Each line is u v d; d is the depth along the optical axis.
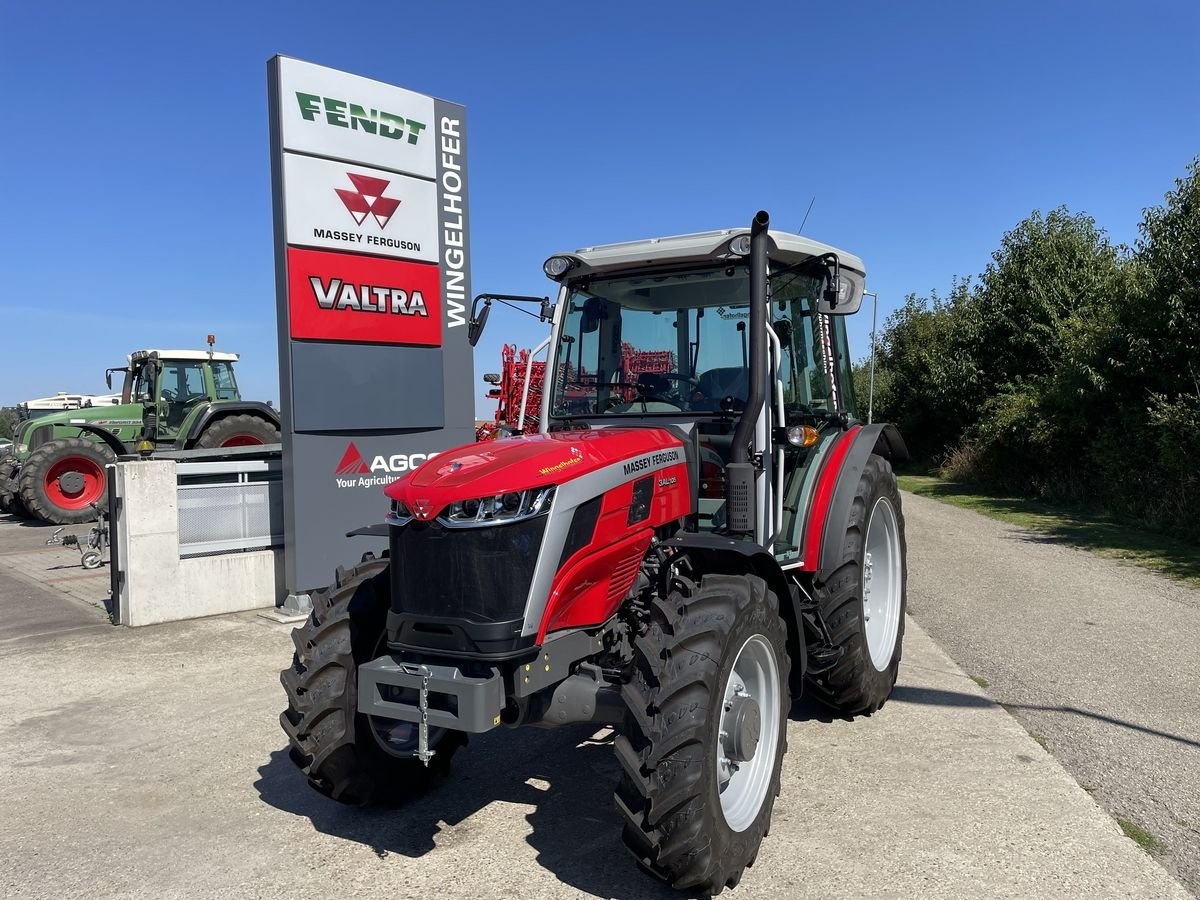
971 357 20.95
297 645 3.56
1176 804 3.68
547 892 3.10
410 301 8.01
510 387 9.76
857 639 4.45
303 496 7.37
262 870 3.29
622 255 4.31
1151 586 8.23
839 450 4.70
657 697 2.87
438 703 2.98
